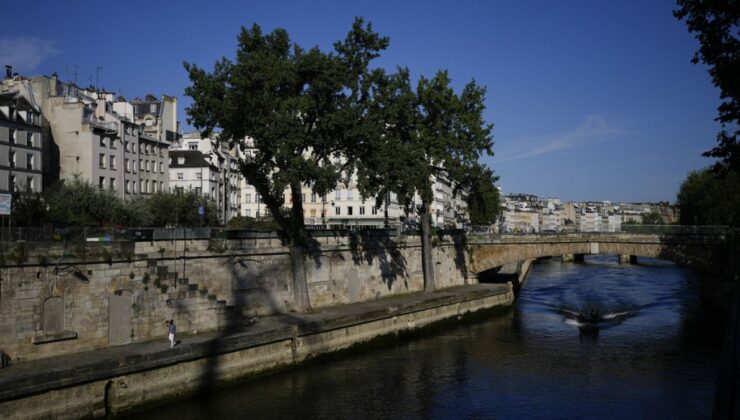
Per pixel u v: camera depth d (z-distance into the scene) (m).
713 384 36.62
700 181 102.19
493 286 68.06
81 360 30.23
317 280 51.47
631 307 64.69
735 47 29.20
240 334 36.31
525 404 33.19
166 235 37.69
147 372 30.23
